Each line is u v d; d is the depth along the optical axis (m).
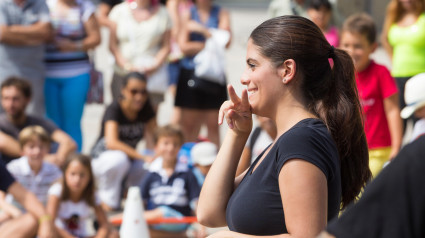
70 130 14.49
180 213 11.54
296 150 4.57
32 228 10.16
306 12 15.41
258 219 4.75
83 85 14.44
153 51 15.20
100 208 11.25
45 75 14.17
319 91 4.91
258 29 4.97
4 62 13.56
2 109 13.37
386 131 11.45
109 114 13.26
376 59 25.80
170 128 11.80
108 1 16.31
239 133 5.41
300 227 4.45
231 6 41.78
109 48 15.39
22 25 13.69
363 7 29.81
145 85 13.30
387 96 11.33
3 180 9.71
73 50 14.27
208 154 11.85
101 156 12.87
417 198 3.32
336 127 4.84
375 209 3.39
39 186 11.62
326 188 4.54
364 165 5.05
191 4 15.70
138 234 8.99
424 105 10.14
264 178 4.77
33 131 11.63
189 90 15.23
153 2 15.34
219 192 5.37
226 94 15.55
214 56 15.20
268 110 4.95
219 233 4.89
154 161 11.87
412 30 14.05
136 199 9.06
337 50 5.03
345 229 3.43
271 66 4.86
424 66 14.05
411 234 3.32
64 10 14.21
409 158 3.37
